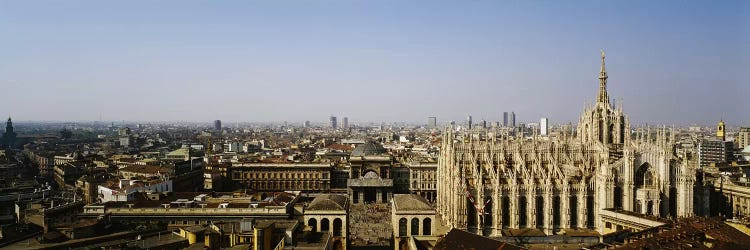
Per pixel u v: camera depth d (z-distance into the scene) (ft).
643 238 380.37
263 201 574.56
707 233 396.57
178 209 540.11
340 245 524.52
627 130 598.75
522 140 615.57
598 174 538.06
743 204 628.28
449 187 572.10
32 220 539.70
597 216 535.60
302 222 534.78
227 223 479.82
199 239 427.74
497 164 577.84
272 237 422.82
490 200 521.65
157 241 410.72
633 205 534.78
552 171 562.66
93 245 402.11
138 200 584.40
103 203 565.53
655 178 545.03
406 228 536.83
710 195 639.76
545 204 526.98
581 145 597.11
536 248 478.59
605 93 613.93
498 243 372.38
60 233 447.42
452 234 408.26
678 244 359.87
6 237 455.22
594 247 370.73
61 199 650.43
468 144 588.09
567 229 529.04
